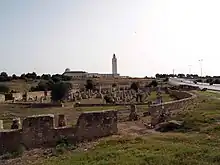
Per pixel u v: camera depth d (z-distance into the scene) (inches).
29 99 2564.0
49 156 574.6
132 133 719.7
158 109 904.9
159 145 541.6
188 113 871.1
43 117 650.8
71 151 591.5
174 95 2171.5
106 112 695.7
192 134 633.6
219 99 1352.1
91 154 527.8
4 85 3809.1
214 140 550.0
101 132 684.1
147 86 3863.2
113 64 7313.0
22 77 5088.6
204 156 446.9
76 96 2411.4
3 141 628.7
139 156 474.6
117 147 558.6
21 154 601.6
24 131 638.5
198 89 2506.2
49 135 649.6
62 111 1503.4
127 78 6141.7
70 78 5364.2
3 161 571.8
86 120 668.7
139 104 1581.0
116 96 2262.6
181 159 439.8
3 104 1927.9
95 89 3503.9
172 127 739.4
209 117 767.1
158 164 422.9
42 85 3435.0
